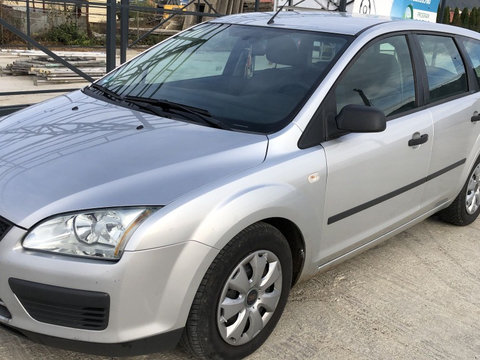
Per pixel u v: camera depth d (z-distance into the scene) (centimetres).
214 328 245
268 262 267
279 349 283
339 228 308
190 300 231
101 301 216
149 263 219
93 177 237
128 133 278
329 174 287
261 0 1276
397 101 347
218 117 296
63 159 252
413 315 327
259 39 348
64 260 216
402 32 364
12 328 230
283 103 297
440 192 403
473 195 461
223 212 234
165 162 248
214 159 254
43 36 1394
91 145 265
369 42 331
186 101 315
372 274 373
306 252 288
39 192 231
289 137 278
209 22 398
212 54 355
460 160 415
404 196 357
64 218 221
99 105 323
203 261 229
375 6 1076
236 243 242
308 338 295
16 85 927
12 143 274
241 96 311
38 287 217
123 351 226
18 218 223
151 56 381
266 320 275
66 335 222
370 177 316
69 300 217
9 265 219
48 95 869
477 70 441
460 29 443
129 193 228
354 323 313
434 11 1302
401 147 336
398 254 408
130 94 336
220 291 242
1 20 642
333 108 300
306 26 348
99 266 215
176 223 223
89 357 266
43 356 264
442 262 401
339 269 376
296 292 341
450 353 294
